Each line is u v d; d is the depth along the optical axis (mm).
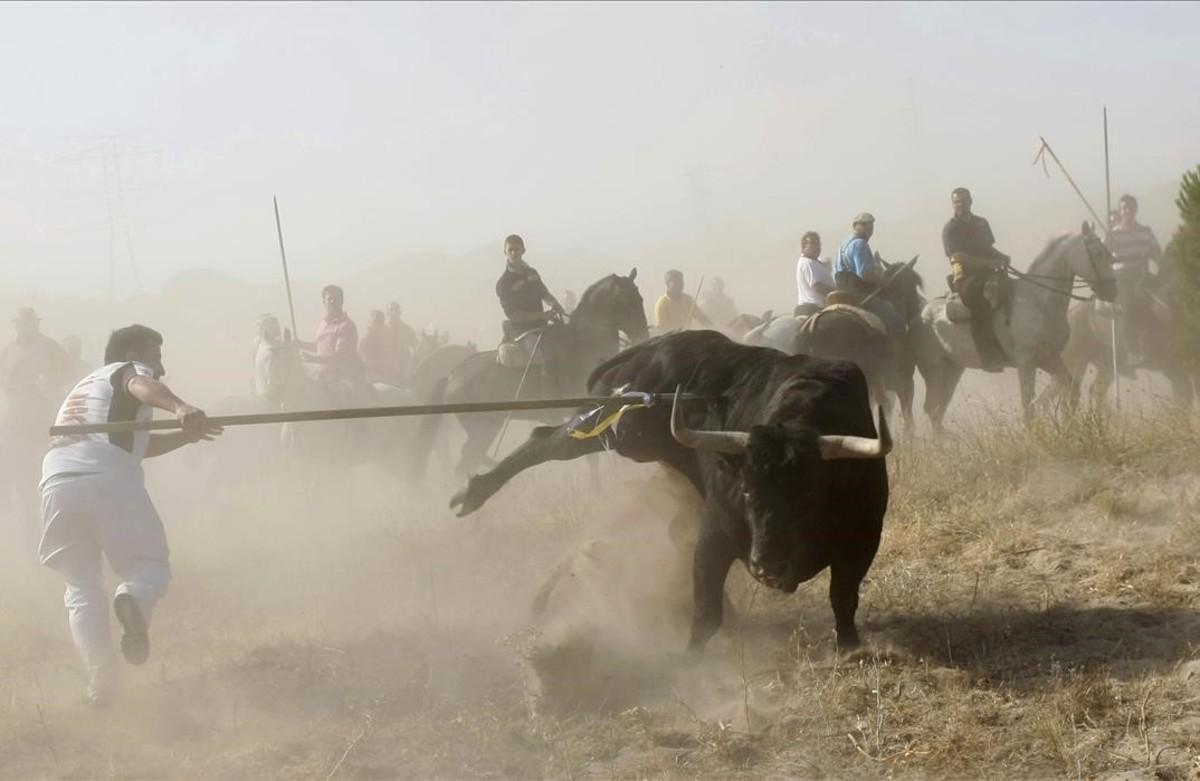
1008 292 14430
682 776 5680
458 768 5898
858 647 6977
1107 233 15766
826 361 7199
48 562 6984
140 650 6641
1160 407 11633
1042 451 10438
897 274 15055
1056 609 7445
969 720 5965
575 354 13914
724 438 6414
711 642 7348
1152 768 5391
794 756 5820
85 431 6777
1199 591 7473
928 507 9578
